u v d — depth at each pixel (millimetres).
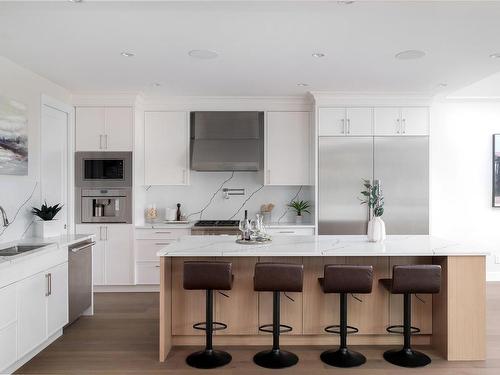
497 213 5449
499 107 5422
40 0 2365
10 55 3420
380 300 3252
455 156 5418
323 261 3236
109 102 4879
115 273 4855
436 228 5426
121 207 4867
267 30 2881
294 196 5527
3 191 3430
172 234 4914
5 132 3410
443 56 3463
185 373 2818
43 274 3125
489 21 2707
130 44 3170
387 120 4914
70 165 4789
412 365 2902
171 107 5133
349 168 4910
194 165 5055
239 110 5137
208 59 3564
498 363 2969
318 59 3559
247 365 2941
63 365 2945
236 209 5516
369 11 2547
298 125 5152
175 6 2465
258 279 2826
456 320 3004
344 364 2902
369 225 3436
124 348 3248
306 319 3234
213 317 3238
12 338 2703
